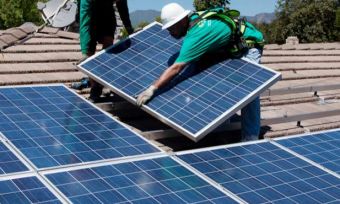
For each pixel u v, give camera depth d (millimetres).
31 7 57875
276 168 5164
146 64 7195
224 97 6133
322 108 9477
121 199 4164
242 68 6645
